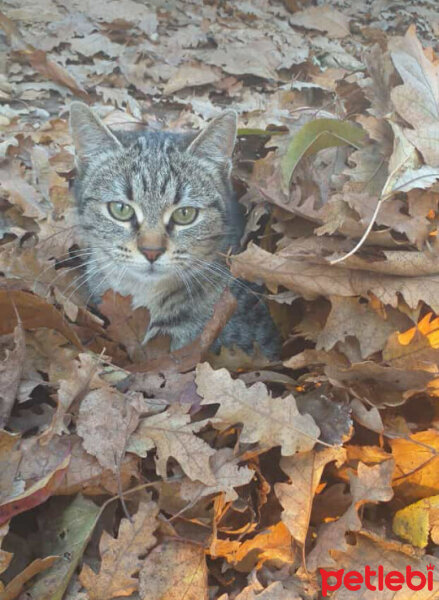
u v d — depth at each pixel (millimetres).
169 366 553
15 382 513
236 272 549
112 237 606
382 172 567
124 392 531
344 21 1229
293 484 497
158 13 1134
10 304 530
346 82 673
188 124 855
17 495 466
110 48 986
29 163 720
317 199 589
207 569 485
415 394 539
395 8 1400
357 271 536
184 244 607
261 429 499
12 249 600
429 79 566
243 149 689
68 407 504
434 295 522
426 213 545
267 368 569
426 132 543
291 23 1221
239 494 505
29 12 1042
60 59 956
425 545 501
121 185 604
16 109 864
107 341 569
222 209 627
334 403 513
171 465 509
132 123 798
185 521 494
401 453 525
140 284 619
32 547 483
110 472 492
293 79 919
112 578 469
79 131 620
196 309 621
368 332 537
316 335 565
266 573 490
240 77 1005
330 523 496
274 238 612
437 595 481
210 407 523
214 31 1105
